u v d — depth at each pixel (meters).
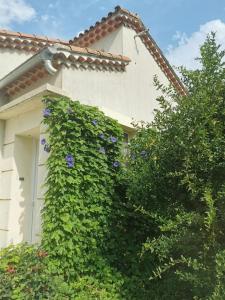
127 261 5.11
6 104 6.37
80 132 5.07
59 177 4.73
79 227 4.75
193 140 3.54
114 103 6.79
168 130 3.92
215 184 3.59
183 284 4.32
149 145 4.06
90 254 4.81
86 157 5.09
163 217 3.90
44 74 6.05
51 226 4.65
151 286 4.78
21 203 6.53
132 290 4.74
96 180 5.09
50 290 4.09
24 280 4.10
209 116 3.52
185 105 3.75
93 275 4.77
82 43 8.47
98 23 7.84
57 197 4.73
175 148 3.79
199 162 3.58
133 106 7.27
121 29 7.56
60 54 5.70
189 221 3.41
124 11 7.48
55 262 4.52
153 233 5.21
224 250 3.05
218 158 3.56
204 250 3.32
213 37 3.90
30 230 6.54
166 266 3.57
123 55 7.36
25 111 6.42
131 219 5.35
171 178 4.00
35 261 4.36
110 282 4.76
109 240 5.06
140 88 7.60
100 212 5.03
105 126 5.54
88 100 6.18
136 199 4.42
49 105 5.12
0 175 6.79
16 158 6.63
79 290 4.46
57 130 4.96
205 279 3.28
